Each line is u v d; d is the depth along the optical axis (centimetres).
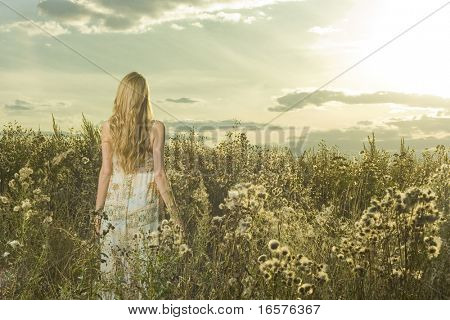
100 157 408
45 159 412
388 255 266
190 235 307
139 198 317
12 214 329
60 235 313
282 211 304
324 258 280
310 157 398
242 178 354
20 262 289
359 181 393
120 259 280
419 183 392
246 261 271
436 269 261
